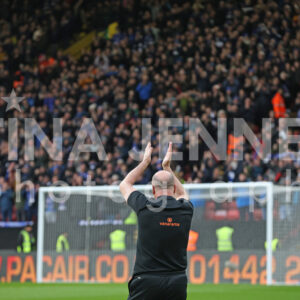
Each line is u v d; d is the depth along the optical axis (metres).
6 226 49.66
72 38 77.06
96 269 45.16
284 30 63.78
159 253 14.82
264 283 41.59
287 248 41.72
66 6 78.19
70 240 45.88
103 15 76.38
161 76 63.84
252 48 62.28
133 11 74.12
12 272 47.16
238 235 42.44
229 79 59.28
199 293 35.75
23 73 68.81
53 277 45.91
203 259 42.91
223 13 67.88
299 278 41.28
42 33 76.69
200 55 63.69
